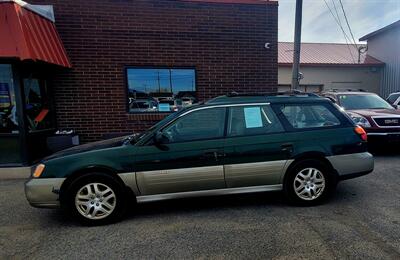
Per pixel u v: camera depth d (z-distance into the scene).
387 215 3.68
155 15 7.49
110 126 7.54
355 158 4.13
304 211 3.88
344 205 4.05
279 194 4.58
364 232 3.24
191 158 3.79
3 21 5.27
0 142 5.98
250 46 8.00
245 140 3.91
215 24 7.78
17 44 5.24
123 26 7.36
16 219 3.91
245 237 3.20
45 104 6.96
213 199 4.45
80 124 7.42
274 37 8.09
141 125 7.66
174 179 3.78
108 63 7.39
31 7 5.95
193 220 3.70
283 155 3.97
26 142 6.00
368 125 6.73
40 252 3.02
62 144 6.57
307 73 16.38
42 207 3.63
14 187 5.36
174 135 3.91
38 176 3.61
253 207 4.07
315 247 2.95
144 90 7.69
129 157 3.70
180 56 7.70
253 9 7.92
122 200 3.71
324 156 4.03
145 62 7.54
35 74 6.51
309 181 4.05
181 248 3.01
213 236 3.25
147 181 3.73
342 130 4.15
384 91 17.03
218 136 3.93
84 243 3.19
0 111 5.96
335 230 3.30
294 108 4.18
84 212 3.63
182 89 7.85
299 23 8.50
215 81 7.94
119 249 3.03
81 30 7.19
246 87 8.09
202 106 4.04
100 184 3.65
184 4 7.59
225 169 3.86
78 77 7.30
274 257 2.79
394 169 5.79
